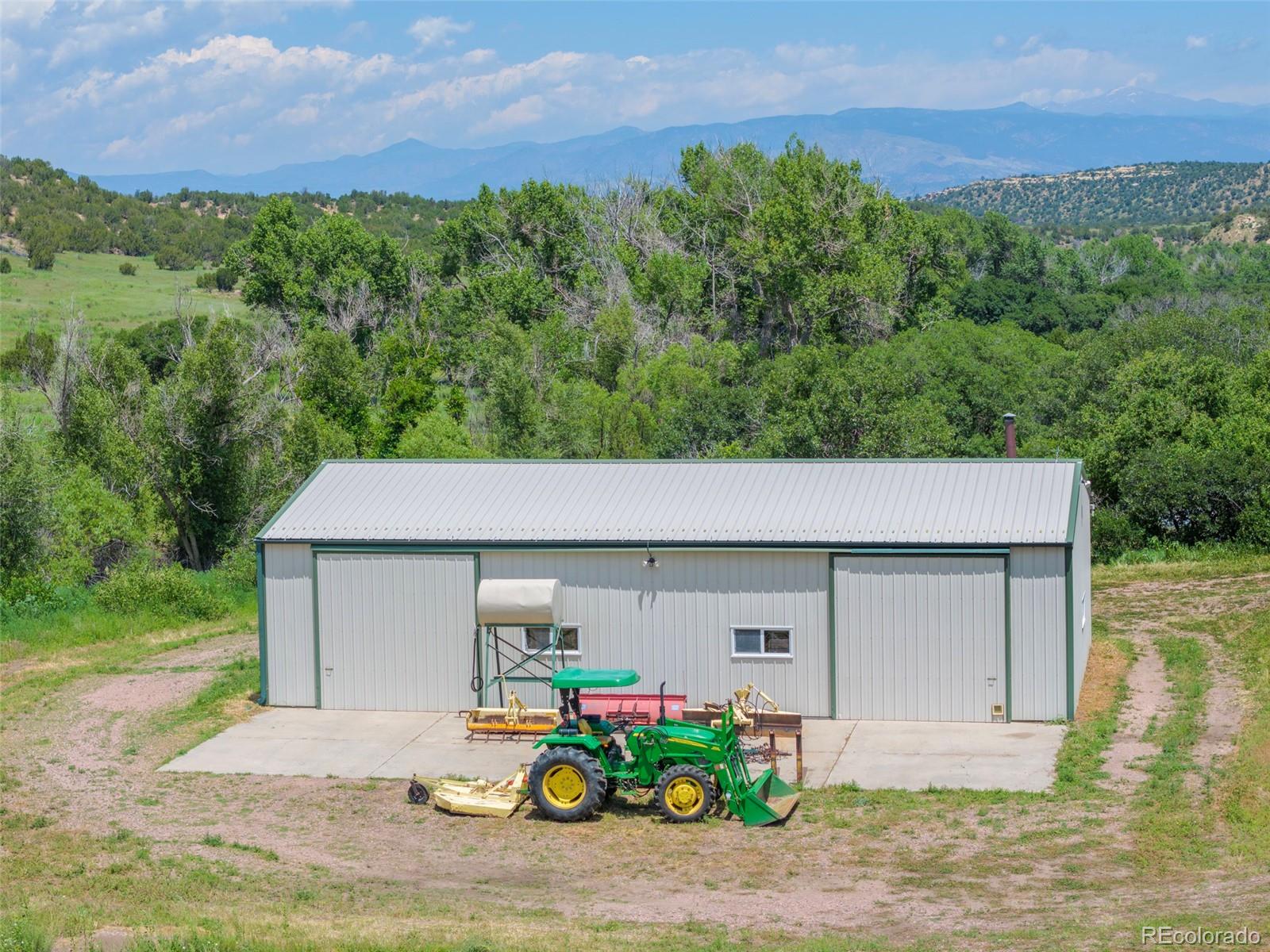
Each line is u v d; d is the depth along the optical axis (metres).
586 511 23.77
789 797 17.92
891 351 55.19
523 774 18.84
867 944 12.71
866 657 22.09
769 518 22.91
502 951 12.38
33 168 174.00
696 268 79.19
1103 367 50.91
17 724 23.50
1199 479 38.94
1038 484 23.27
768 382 50.53
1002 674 21.64
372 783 19.55
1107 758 19.39
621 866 15.91
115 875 15.62
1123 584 33.94
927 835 16.53
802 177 77.12
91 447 43.41
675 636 22.67
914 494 23.34
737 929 13.45
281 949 12.57
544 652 22.94
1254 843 15.40
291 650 23.97
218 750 21.39
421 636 23.45
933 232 86.75
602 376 64.00
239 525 44.31
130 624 32.56
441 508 24.34
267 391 47.34
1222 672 24.27
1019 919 13.40
